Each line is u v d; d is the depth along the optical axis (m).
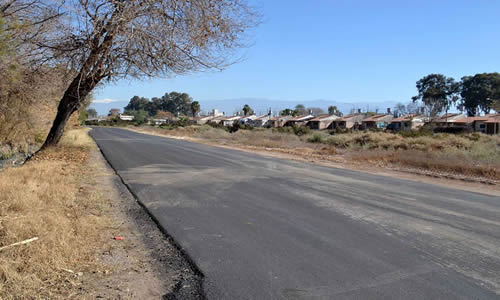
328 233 5.86
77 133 33.59
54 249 4.48
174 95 176.00
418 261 4.73
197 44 9.59
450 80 100.19
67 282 4.01
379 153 18.69
